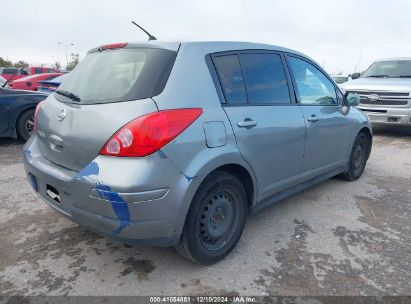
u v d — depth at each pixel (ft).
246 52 10.36
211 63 9.25
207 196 8.75
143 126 7.47
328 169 14.08
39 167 9.22
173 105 8.01
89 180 7.67
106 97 8.39
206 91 8.80
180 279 8.79
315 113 12.54
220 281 8.75
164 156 7.63
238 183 9.53
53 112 9.34
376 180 16.96
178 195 7.90
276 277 8.96
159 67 8.36
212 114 8.70
